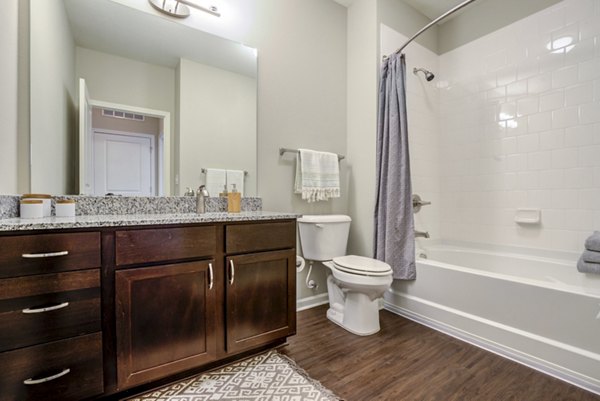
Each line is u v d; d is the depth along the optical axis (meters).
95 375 1.09
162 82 1.77
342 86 2.57
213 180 1.92
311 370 1.44
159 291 1.22
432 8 2.60
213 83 1.93
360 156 2.47
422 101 2.66
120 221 1.13
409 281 2.14
